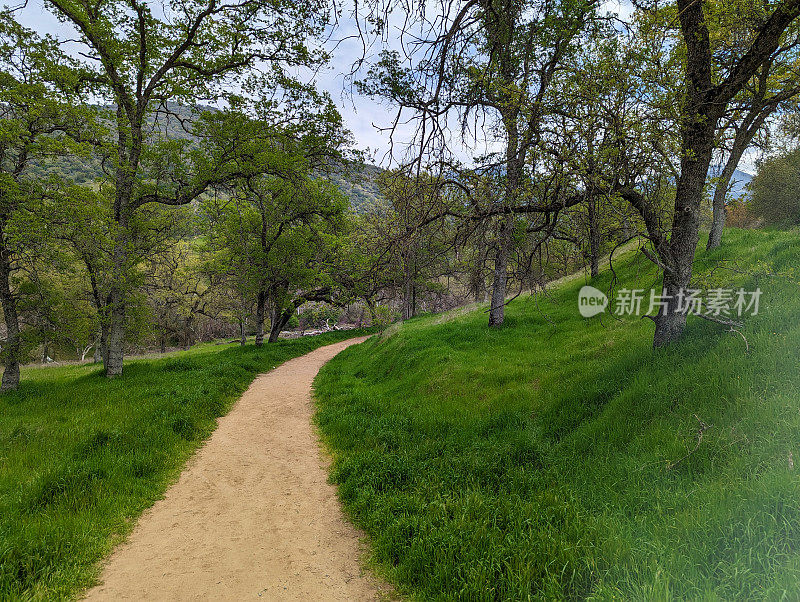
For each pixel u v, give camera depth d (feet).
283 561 15.64
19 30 40.16
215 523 18.54
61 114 39.34
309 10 9.62
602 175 17.72
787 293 25.67
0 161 39.14
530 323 48.73
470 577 12.59
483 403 30.27
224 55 49.80
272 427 33.47
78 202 39.01
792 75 23.70
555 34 14.12
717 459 15.15
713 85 21.58
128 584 14.07
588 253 19.94
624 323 37.58
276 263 72.84
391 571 14.58
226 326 169.27
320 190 74.95
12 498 18.11
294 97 51.65
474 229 15.89
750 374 18.71
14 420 29.99
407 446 25.66
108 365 47.65
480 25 10.16
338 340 117.80
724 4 22.71
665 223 24.70
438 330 54.90
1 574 13.12
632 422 20.61
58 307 44.11
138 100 48.55
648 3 17.49
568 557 12.46
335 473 23.49
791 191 50.49
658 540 11.86
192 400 35.45
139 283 48.65
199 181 49.98
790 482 12.03
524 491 18.37
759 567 10.05
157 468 23.45
